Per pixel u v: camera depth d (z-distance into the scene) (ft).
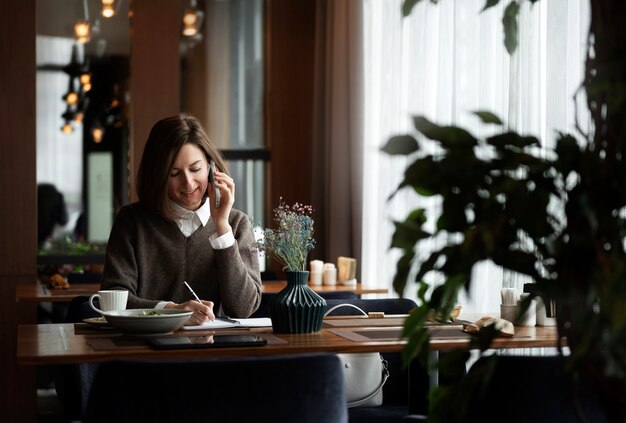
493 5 4.59
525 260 3.81
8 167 18.40
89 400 4.73
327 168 19.86
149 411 4.67
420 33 15.28
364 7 18.90
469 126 12.75
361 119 18.94
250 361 4.77
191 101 21.04
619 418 3.83
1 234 18.31
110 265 8.66
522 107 11.37
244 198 21.47
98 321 7.39
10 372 17.08
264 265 21.40
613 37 3.67
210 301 8.30
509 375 5.07
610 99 3.40
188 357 5.98
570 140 3.81
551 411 5.09
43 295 14.05
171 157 8.73
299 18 21.62
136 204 9.05
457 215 3.77
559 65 10.66
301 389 4.85
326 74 20.03
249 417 4.78
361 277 18.66
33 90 18.56
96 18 19.81
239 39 21.30
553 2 10.79
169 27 20.22
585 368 3.82
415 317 4.14
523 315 4.03
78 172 19.70
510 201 3.76
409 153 3.79
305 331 6.98
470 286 3.82
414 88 15.40
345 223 19.35
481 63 12.67
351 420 7.84
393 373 8.91
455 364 4.17
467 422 5.14
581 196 3.43
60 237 19.51
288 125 21.56
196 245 8.89
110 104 19.89
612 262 3.45
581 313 3.48
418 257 4.09
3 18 18.42
